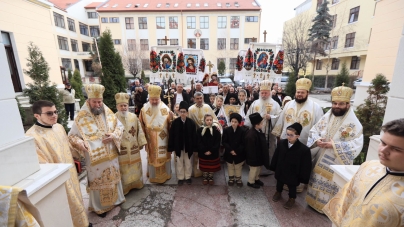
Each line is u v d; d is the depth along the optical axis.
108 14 28.09
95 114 2.62
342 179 1.70
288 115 3.30
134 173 3.16
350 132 2.49
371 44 8.50
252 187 3.36
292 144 2.75
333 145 2.47
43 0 9.22
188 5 29.23
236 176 3.36
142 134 3.19
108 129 2.67
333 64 21.27
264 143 3.18
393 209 0.95
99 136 2.60
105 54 6.19
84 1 30.95
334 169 1.82
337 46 19.81
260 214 2.71
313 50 16.23
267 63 4.72
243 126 3.46
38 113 2.02
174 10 27.88
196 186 3.42
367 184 1.13
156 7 28.84
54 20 24.84
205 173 3.46
